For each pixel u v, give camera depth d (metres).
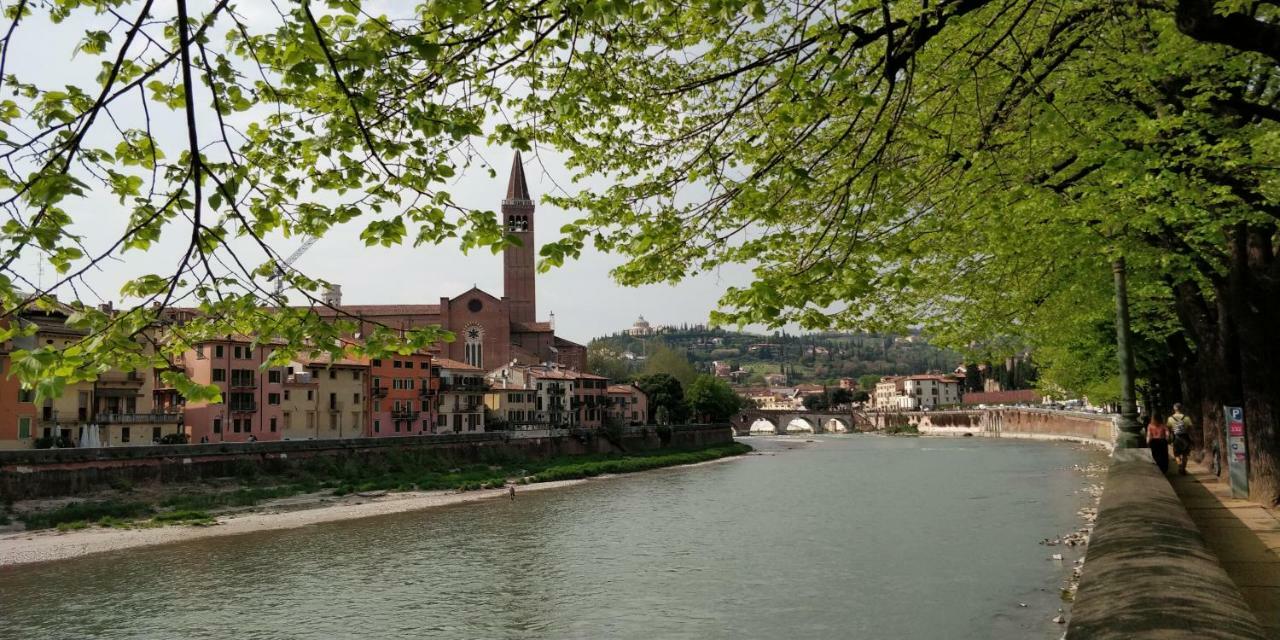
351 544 37.03
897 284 7.95
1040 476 58.78
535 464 83.44
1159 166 11.80
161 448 52.72
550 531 39.94
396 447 71.94
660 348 163.75
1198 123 12.29
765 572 27.77
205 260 5.79
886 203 9.45
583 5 6.30
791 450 125.88
